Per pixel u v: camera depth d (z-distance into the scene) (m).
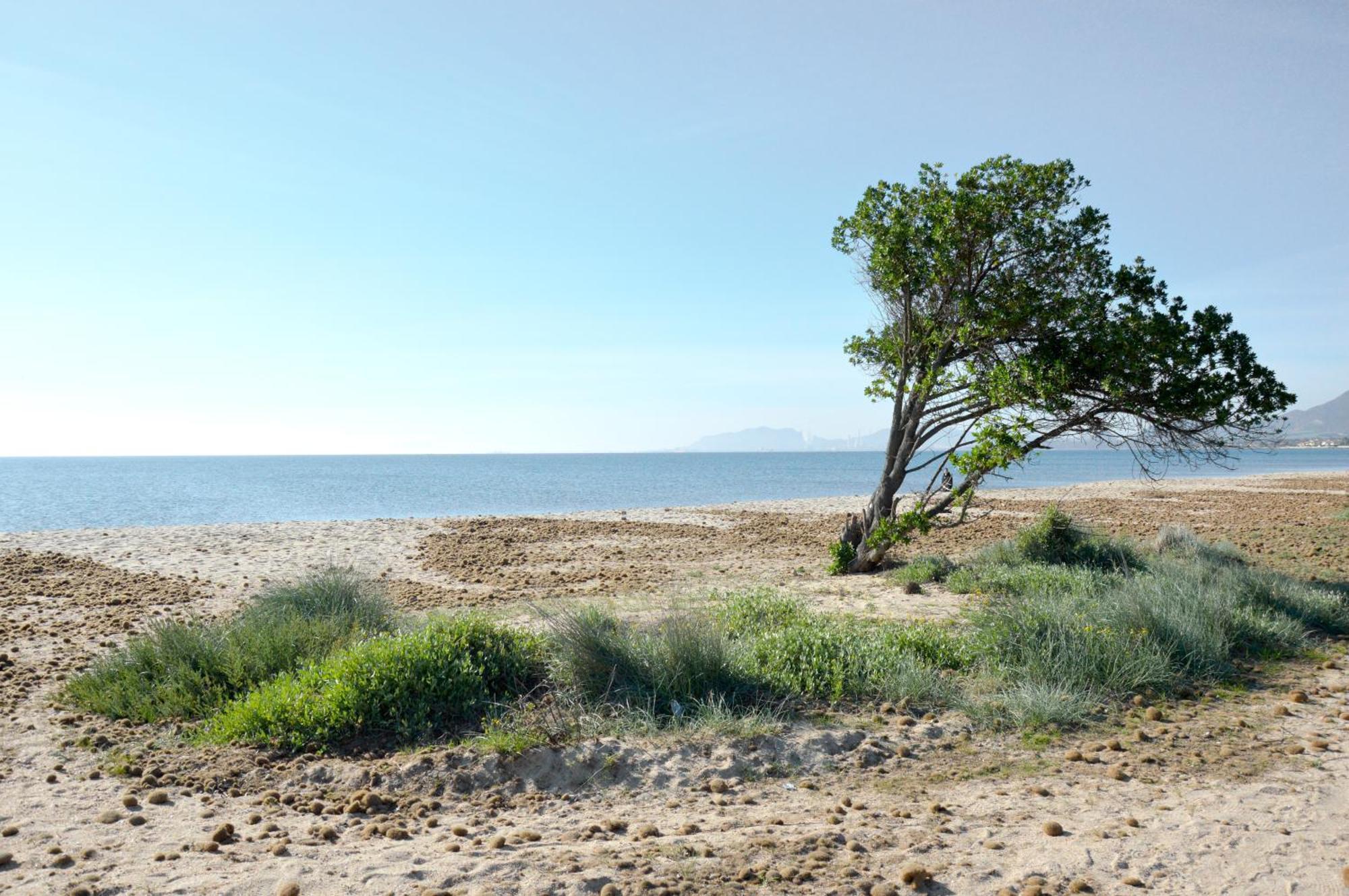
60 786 5.74
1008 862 4.29
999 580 12.30
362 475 110.62
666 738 6.40
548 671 7.90
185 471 139.38
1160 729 6.66
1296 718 6.91
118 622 11.49
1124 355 11.62
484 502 51.81
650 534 23.39
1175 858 4.30
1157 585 10.09
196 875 4.17
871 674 7.70
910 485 70.31
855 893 3.93
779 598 11.20
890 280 13.48
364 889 4.00
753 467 154.88
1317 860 4.25
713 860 4.34
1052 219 12.66
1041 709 6.94
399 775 5.92
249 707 6.83
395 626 9.91
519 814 5.33
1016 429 12.41
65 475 114.75
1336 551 16.20
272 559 18.67
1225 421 11.66
